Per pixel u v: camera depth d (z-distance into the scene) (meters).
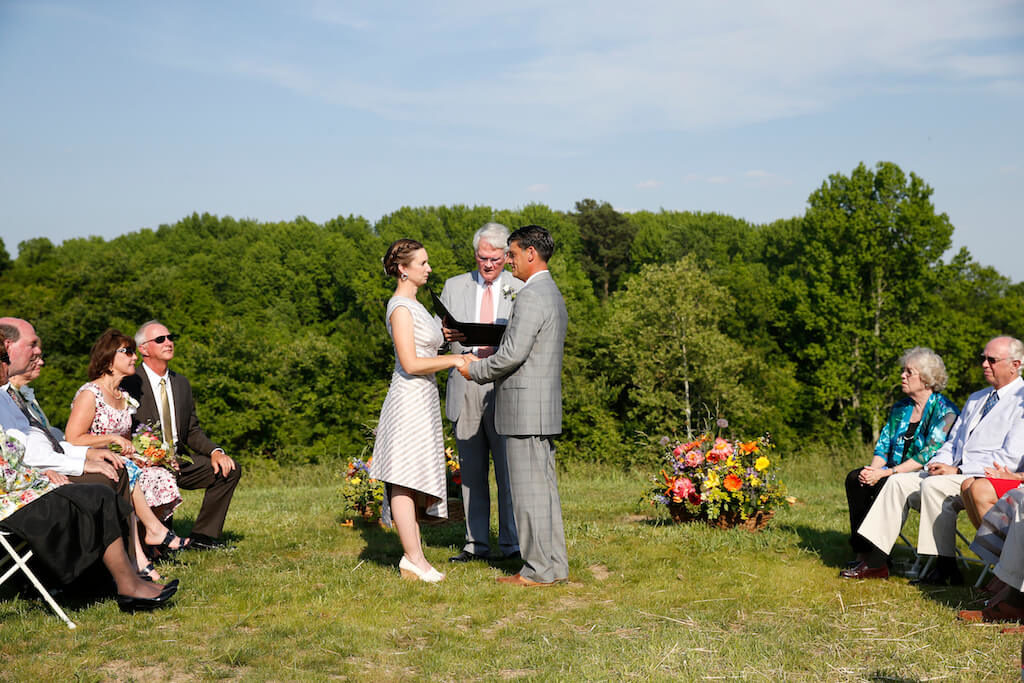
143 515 5.42
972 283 46.66
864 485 5.54
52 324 43.16
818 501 8.79
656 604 4.63
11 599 4.47
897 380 40.78
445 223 67.19
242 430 33.41
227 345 35.03
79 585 4.54
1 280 50.09
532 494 4.97
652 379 34.34
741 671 3.59
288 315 64.94
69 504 4.18
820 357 43.00
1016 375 5.23
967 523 7.14
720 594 4.84
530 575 4.98
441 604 4.60
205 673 3.50
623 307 38.38
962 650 3.86
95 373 5.42
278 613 4.36
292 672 3.54
